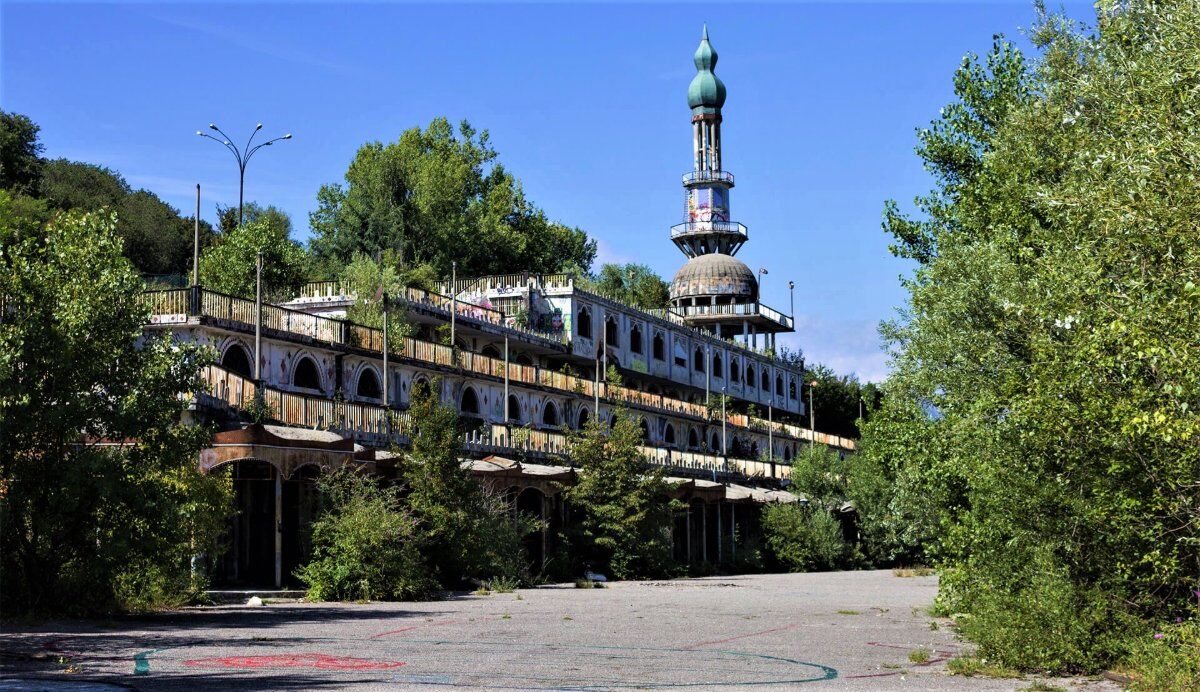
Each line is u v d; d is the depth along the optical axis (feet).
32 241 72.69
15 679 41.75
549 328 222.28
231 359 128.26
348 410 125.08
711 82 329.11
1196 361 41.57
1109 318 46.42
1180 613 51.85
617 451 155.53
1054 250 60.44
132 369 71.41
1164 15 50.08
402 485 115.44
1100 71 57.41
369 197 274.16
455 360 172.96
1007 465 57.88
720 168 329.31
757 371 312.91
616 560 152.35
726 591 124.98
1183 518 50.06
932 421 76.64
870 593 122.01
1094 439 51.21
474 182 311.06
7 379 65.51
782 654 56.95
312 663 48.88
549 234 328.90
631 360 245.65
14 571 67.46
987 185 78.69
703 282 313.94
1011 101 89.45
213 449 89.45
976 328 71.46
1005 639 50.21
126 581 74.33
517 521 131.44
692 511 201.57
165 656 50.19
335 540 97.04
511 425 175.63
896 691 42.78
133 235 259.19
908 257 97.04
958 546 63.52
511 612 84.69
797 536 203.41
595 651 56.80
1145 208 44.57
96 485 65.98
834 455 229.25
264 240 195.52
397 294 174.50
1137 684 43.98
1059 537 54.29
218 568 101.81
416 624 71.31
